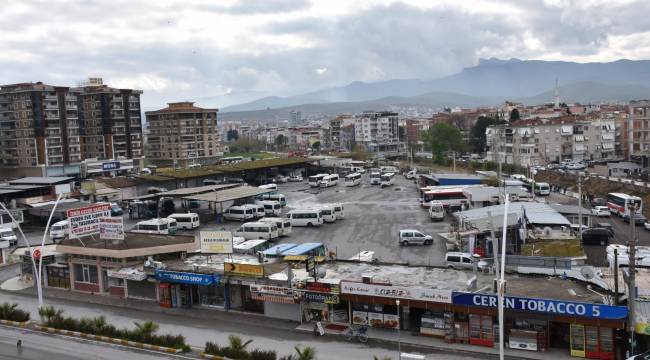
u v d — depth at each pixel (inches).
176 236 2265.0
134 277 1942.7
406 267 1831.9
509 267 1732.3
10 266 2696.9
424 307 1508.4
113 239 2181.3
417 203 4097.0
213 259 2084.2
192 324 1736.0
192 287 1918.1
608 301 1387.8
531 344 1401.3
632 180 4217.5
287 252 2058.3
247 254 2190.0
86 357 1488.7
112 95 6727.4
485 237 2384.4
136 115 7066.9
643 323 1263.5
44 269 2255.2
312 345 1505.9
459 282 1619.1
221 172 5285.4
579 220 2632.9
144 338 1572.3
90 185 4507.9
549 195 4195.4
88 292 2133.4
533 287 1536.7
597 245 2578.7
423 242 2701.8
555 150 6122.1
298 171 6417.3
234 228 3341.5
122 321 1790.1
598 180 4527.6
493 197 3353.8
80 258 2132.1
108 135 6722.4
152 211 3986.2
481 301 1434.5
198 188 4288.9
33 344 1606.8
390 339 1524.4
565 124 6127.0
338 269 1836.9
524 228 2340.1
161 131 7628.0
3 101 6033.5
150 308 1915.6
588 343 1347.2
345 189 5147.6
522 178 4648.1
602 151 6210.6
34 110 5910.4
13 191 4128.9
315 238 2974.9
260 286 1713.8
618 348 1327.5
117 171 6343.5
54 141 6048.2
